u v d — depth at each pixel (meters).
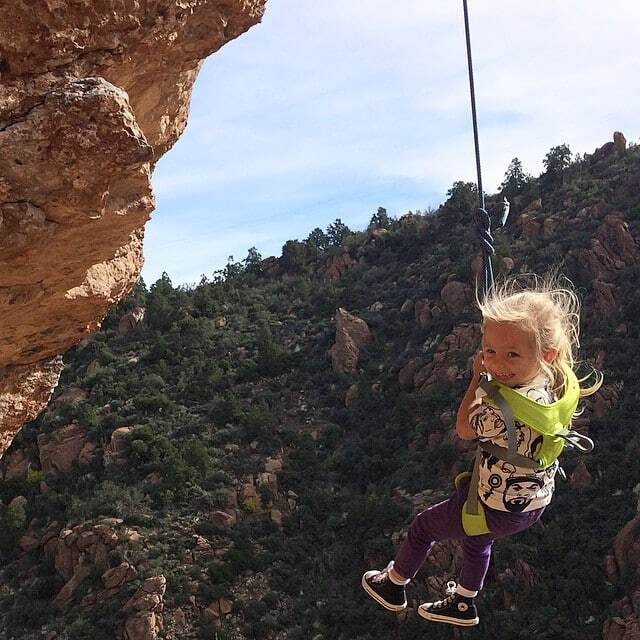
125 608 45.62
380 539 48.62
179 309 78.50
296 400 67.44
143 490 55.94
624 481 45.06
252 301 83.81
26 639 46.84
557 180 76.19
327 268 90.31
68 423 64.12
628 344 53.97
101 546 50.47
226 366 71.44
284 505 55.06
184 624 45.84
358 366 68.94
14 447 63.72
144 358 72.19
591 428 49.47
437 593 42.06
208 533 52.09
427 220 87.25
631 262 61.19
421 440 56.25
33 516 56.66
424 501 50.59
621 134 77.56
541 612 39.31
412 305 72.19
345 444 61.06
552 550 41.94
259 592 48.16
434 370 61.91
